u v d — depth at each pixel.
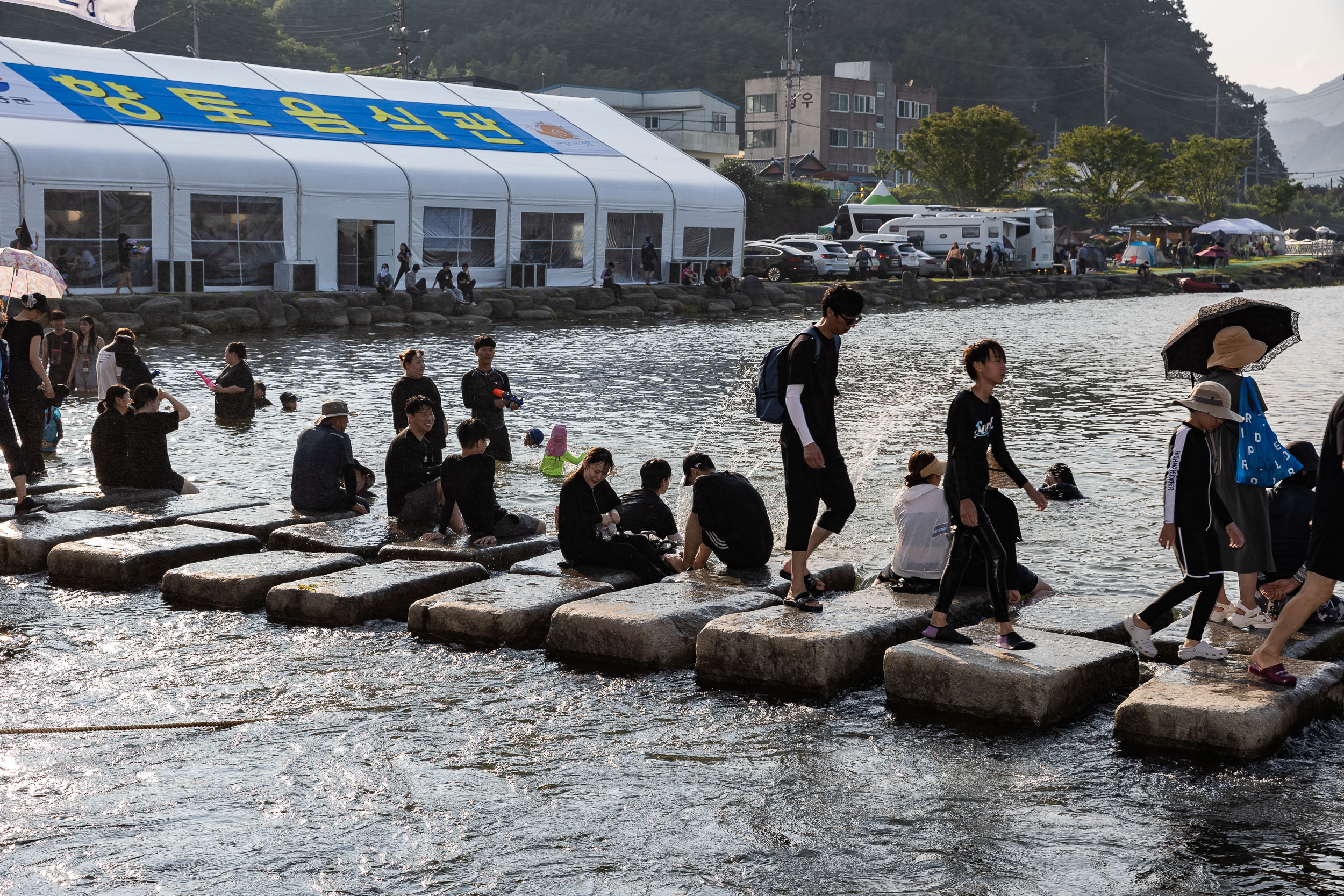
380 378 20.77
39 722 5.88
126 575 8.30
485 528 8.84
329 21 169.12
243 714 6.00
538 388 19.64
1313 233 102.88
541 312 36.00
